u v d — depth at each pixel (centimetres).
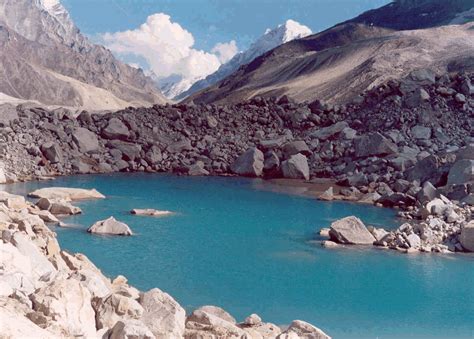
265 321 1444
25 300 848
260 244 2273
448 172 3350
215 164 4334
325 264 2020
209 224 2620
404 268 1989
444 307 1581
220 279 1802
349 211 3011
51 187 3309
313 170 4119
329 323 1438
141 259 1997
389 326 1414
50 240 1395
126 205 3012
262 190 3622
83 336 846
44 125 4316
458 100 4288
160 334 955
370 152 3934
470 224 2325
